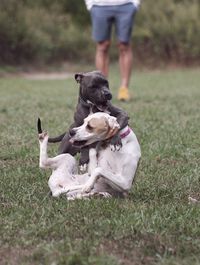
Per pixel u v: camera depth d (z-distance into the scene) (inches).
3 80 855.1
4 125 369.1
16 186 222.2
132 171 193.8
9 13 1039.6
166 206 194.5
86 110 204.1
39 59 1060.5
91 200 191.9
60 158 200.2
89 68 1071.6
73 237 165.9
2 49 1026.1
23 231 170.4
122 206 190.7
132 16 468.4
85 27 1196.5
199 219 181.9
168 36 1111.0
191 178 237.9
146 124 367.2
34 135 330.6
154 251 157.6
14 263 151.5
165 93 601.3
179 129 347.3
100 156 195.0
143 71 1066.7
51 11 1170.6
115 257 151.5
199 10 1131.9
